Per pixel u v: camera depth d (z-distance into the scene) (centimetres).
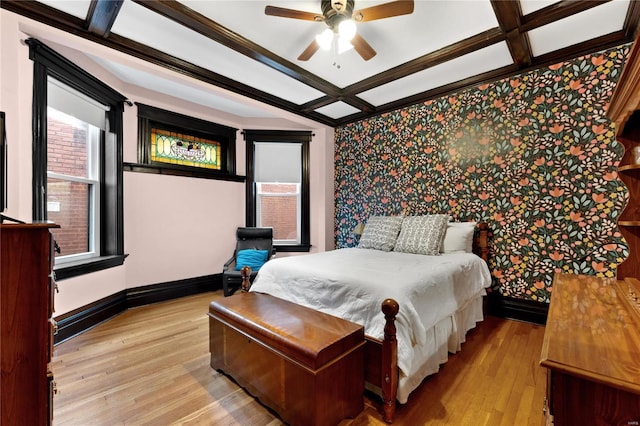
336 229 462
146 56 268
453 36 248
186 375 200
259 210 464
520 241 290
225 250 432
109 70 307
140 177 349
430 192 356
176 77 296
